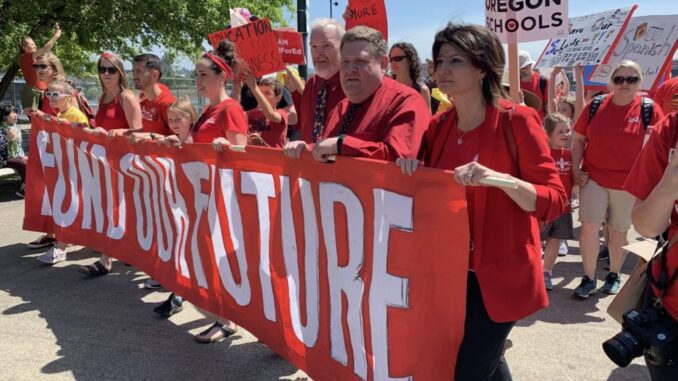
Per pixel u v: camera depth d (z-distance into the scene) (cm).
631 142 422
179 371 336
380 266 231
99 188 477
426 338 218
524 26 356
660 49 686
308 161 264
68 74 1686
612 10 583
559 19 349
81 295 462
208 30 1162
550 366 335
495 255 206
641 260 253
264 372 333
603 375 323
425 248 214
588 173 444
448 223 206
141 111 478
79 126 483
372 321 237
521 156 204
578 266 535
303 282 279
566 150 449
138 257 438
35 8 993
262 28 495
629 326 199
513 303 204
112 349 365
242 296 327
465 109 215
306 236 273
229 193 325
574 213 765
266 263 304
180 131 400
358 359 247
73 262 551
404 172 213
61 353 359
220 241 339
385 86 250
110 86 472
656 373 200
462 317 206
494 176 186
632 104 430
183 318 414
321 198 259
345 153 232
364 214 237
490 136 209
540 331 386
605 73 682
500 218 206
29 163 547
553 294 458
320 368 271
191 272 371
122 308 434
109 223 472
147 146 399
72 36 1208
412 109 236
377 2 452
